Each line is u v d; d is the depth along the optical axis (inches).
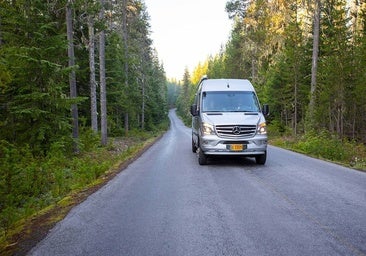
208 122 437.7
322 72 976.3
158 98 2918.3
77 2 600.4
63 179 389.1
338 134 898.1
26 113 492.1
